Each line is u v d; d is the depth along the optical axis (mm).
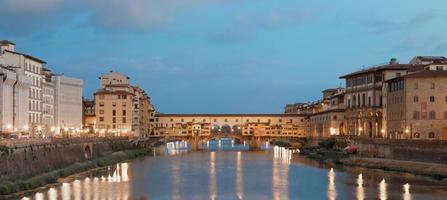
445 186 121500
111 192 116562
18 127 175000
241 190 122062
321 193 116000
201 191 120500
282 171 162375
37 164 129500
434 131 179125
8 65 177875
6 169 111750
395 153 170375
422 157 154750
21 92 179000
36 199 103625
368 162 170375
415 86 180875
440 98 179000
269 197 112250
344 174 150625
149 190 121000
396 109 192625
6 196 105500
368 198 107938
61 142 152875
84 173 152750
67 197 107688
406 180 133000
